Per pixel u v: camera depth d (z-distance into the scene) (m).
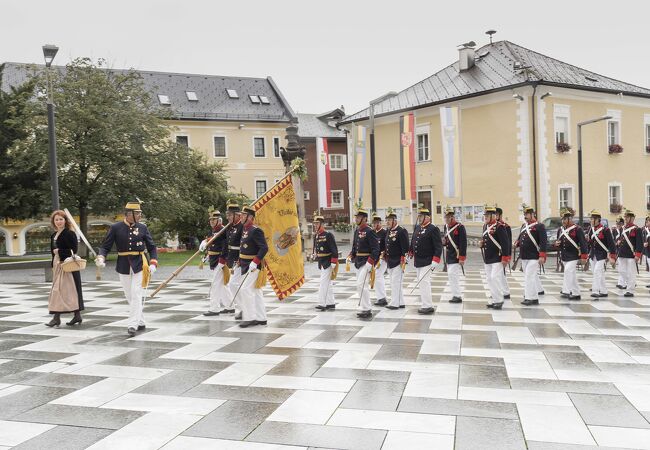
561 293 13.13
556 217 27.33
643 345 8.00
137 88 27.84
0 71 30.59
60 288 9.83
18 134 26.14
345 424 5.04
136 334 9.09
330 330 9.23
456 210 31.77
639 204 33.25
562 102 29.50
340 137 52.06
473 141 30.83
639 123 33.34
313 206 51.28
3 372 6.89
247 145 44.31
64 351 7.96
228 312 11.10
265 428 4.97
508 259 11.41
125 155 25.80
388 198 35.41
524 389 5.99
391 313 10.95
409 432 4.84
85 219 27.08
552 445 4.55
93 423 5.15
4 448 4.61
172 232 34.69
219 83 46.16
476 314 10.77
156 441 4.72
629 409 5.36
